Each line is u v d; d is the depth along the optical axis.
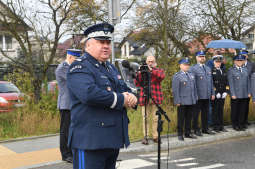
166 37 14.02
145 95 4.21
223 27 13.92
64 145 5.58
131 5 14.09
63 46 12.42
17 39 10.67
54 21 10.84
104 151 2.88
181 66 7.20
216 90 7.95
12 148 6.64
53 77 15.81
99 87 2.87
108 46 2.99
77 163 2.93
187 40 16.17
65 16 11.12
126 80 7.62
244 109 8.31
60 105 5.47
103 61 3.03
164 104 9.27
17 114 8.67
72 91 2.85
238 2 13.47
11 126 8.29
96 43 2.94
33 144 7.00
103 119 2.84
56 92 9.21
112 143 2.86
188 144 6.97
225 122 9.14
